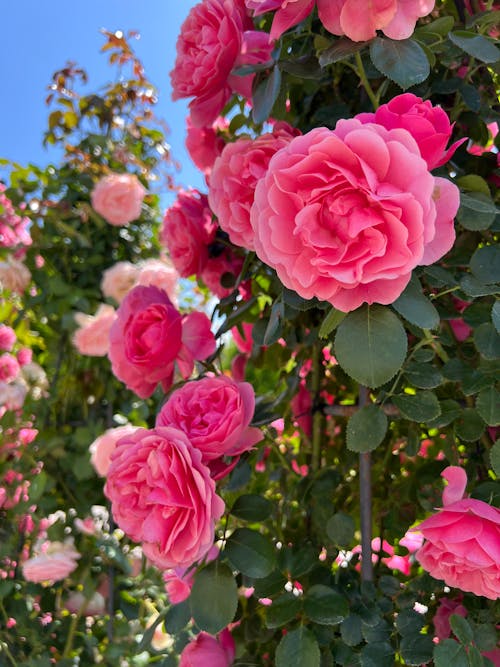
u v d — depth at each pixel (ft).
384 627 2.88
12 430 4.99
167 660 3.67
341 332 2.28
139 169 5.85
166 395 3.51
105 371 4.99
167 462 2.62
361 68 2.79
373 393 3.50
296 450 4.83
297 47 3.54
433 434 4.09
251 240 3.12
